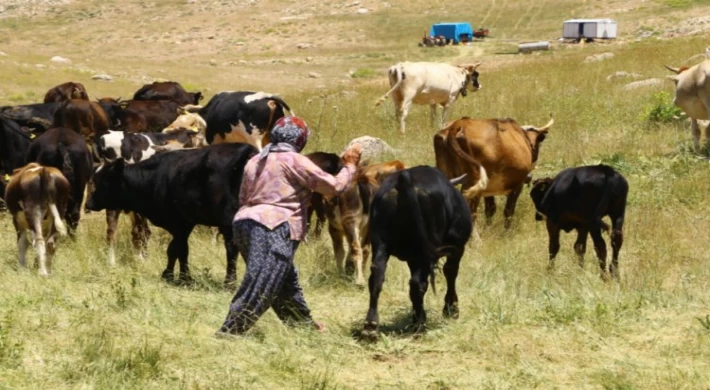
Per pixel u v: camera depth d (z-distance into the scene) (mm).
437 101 22391
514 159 13023
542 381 7602
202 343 8109
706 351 8180
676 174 15977
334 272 11344
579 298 9758
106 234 13055
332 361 8000
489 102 23875
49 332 8234
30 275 10680
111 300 9367
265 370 7648
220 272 11797
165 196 10977
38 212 11000
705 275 11094
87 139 17125
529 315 9258
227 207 10758
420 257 8531
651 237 12773
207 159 10805
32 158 13453
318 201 12406
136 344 7984
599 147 18078
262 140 15227
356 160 8695
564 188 11008
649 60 29703
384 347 8344
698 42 34344
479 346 8367
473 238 12852
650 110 20047
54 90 21328
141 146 14398
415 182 8438
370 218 8594
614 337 8633
